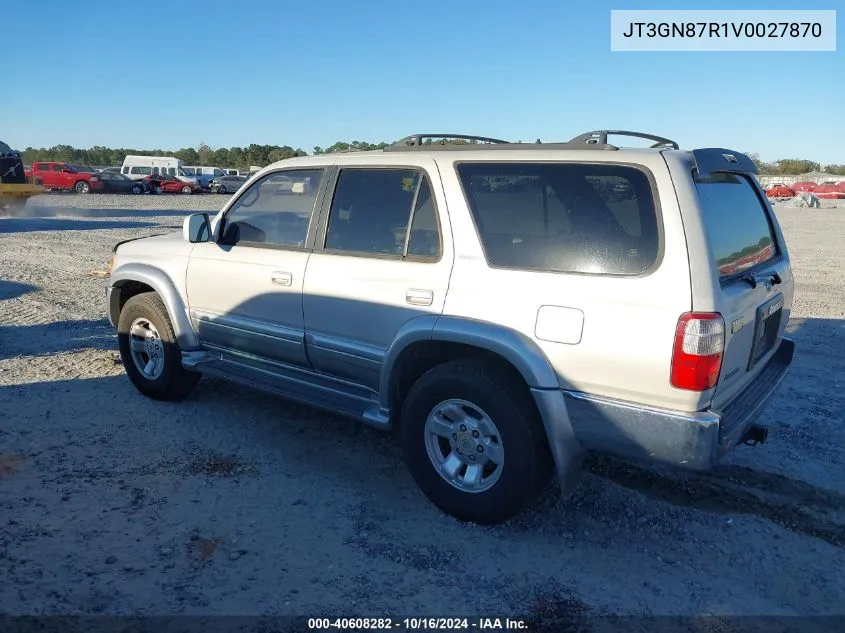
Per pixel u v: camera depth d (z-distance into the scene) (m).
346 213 4.23
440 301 3.71
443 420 3.77
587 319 3.28
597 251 3.33
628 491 4.15
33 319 8.12
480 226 3.66
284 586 3.17
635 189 3.28
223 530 3.62
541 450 3.52
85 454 4.46
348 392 4.31
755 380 3.93
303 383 4.53
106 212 25.73
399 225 3.97
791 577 3.38
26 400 5.37
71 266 12.21
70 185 39.72
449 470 3.77
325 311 4.21
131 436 4.77
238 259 4.71
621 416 3.25
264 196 4.69
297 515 3.80
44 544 3.42
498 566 3.39
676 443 3.15
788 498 4.14
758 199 4.32
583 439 3.40
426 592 3.17
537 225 3.50
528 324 3.43
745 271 3.66
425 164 3.90
